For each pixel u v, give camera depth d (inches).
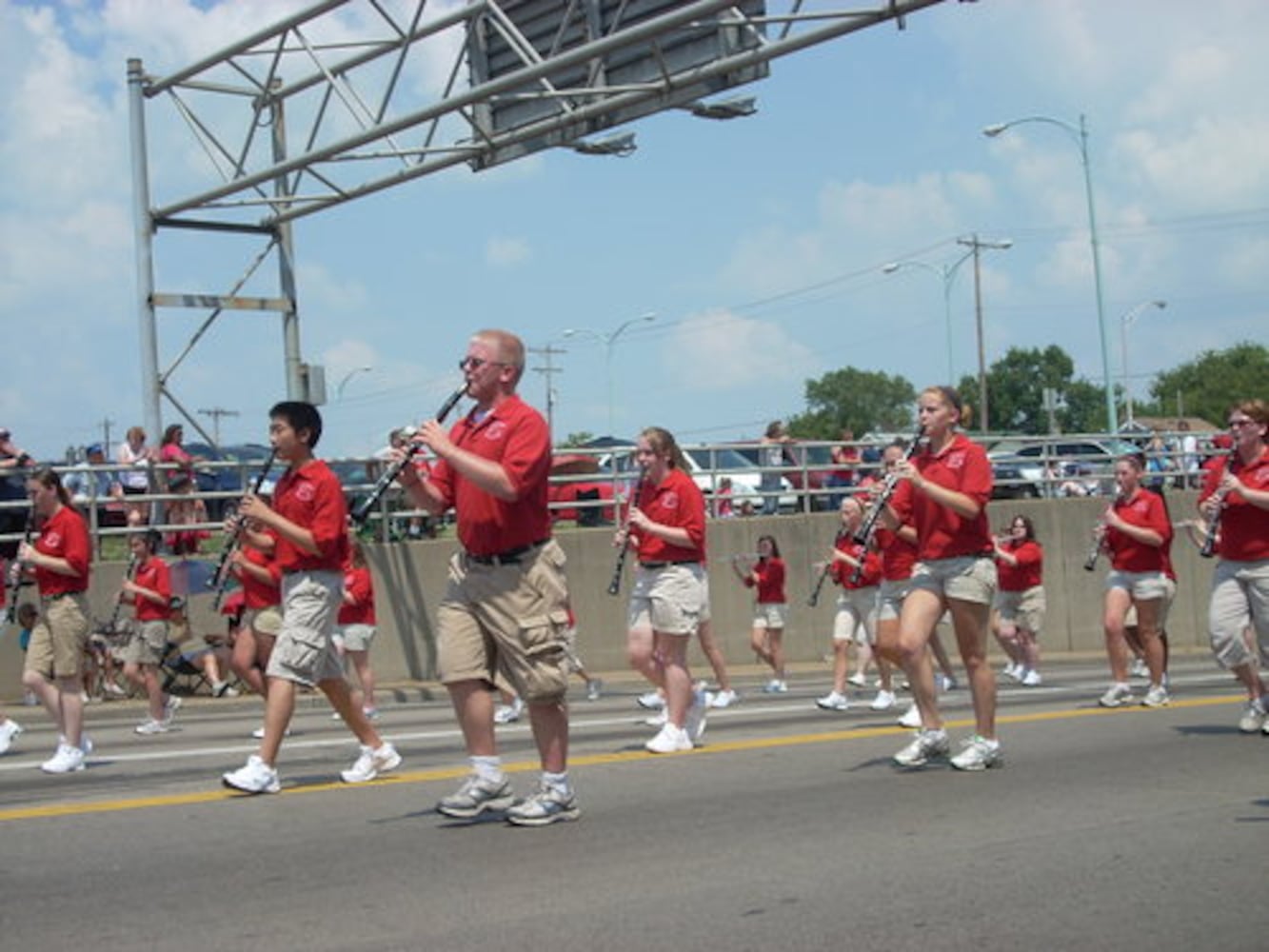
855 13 554.6
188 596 717.3
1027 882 244.5
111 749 473.7
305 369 845.2
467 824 298.5
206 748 467.2
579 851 271.1
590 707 617.0
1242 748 394.9
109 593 701.3
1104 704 517.7
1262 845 270.1
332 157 716.7
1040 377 4434.1
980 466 350.0
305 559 340.8
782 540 866.1
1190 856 262.1
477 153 701.9
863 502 577.3
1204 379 4060.0
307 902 238.2
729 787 342.6
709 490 933.2
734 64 599.2
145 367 796.0
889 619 476.1
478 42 686.5
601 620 814.5
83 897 246.8
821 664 852.6
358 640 577.3
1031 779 346.3
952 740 437.7
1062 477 997.8
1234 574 416.2
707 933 216.4
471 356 281.3
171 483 732.0
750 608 856.9
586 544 812.6
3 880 261.0
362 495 770.2
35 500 406.0
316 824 303.6
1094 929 217.0
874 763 380.2
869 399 4938.5
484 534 283.9
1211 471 421.4
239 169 768.9
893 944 209.9
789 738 441.4
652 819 302.5
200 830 301.0
